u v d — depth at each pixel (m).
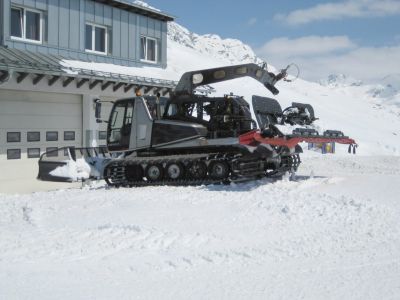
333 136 11.85
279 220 7.12
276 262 5.25
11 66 12.71
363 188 10.30
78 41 17.06
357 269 5.04
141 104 12.37
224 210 7.77
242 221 7.04
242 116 11.73
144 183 12.12
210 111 11.93
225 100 11.73
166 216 7.34
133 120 12.47
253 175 11.87
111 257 5.34
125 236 6.05
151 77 17.42
